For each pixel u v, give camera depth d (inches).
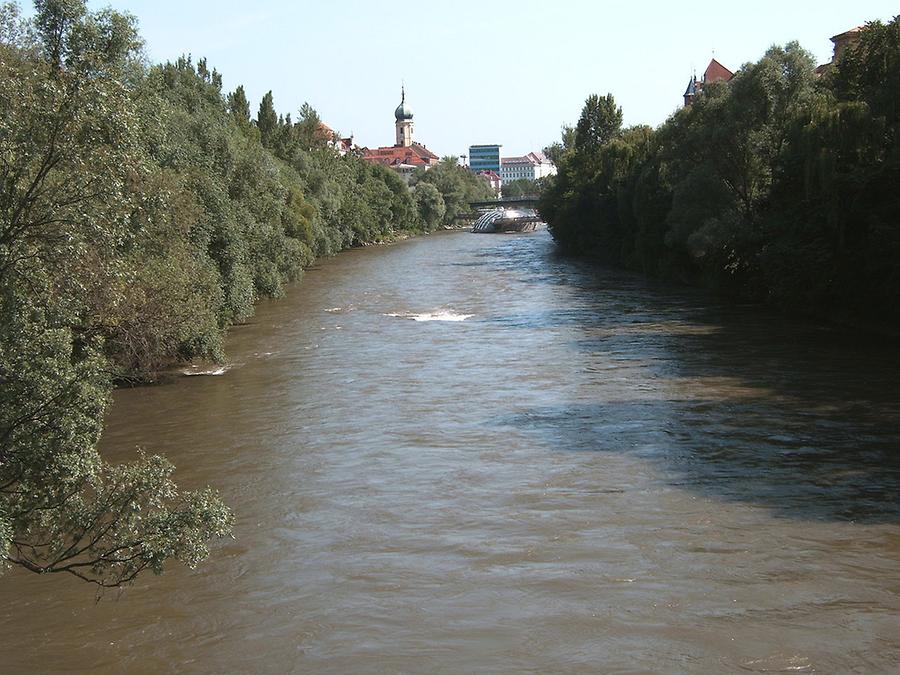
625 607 576.1
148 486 468.1
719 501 765.3
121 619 582.6
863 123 1627.7
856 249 1610.5
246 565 661.9
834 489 785.6
